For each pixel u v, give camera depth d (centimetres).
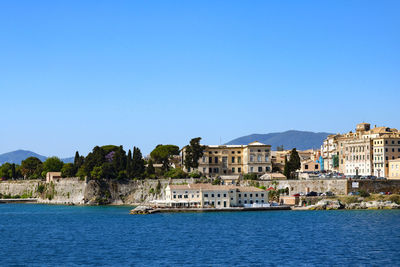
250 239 18075
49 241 18400
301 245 16875
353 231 19538
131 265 14175
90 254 15788
